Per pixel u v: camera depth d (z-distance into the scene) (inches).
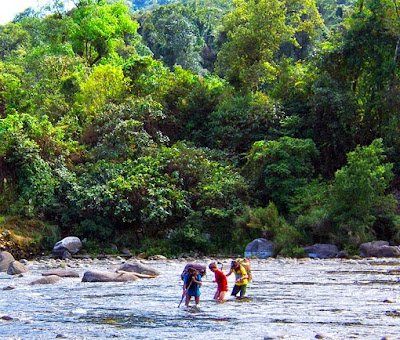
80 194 1131.3
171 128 1460.4
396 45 1293.1
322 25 1980.8
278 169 1168.2
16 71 1927.9
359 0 1375.5
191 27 3181.6
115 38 2193.7
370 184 1023.6
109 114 1365.7
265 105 1401.3
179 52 3014.3
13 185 1161.4
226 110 1411.2
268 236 1062.4
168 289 569.6
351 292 516.7
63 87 1649.9
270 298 489.7
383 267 763.4
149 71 1615.4
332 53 1342.3
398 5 1300.4
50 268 845.2
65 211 1138.0
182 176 1211.9
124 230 1148.5
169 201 1125.1
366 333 335.9
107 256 1044.5
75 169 1238.3
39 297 517.7
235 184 1175.6
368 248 959.0
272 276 671.8
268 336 326.6
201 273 460.1
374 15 1306.6
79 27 2101.4
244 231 1095.0
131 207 1114.1
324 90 1295.5
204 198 1151.0
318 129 1326.3
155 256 1027.3
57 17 2164.1
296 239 1029.2
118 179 1139.3
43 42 2303.2
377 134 1307.8
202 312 424.8
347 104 1291.8
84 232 1112.8
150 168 1186.6
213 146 1398.9
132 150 1273.4
